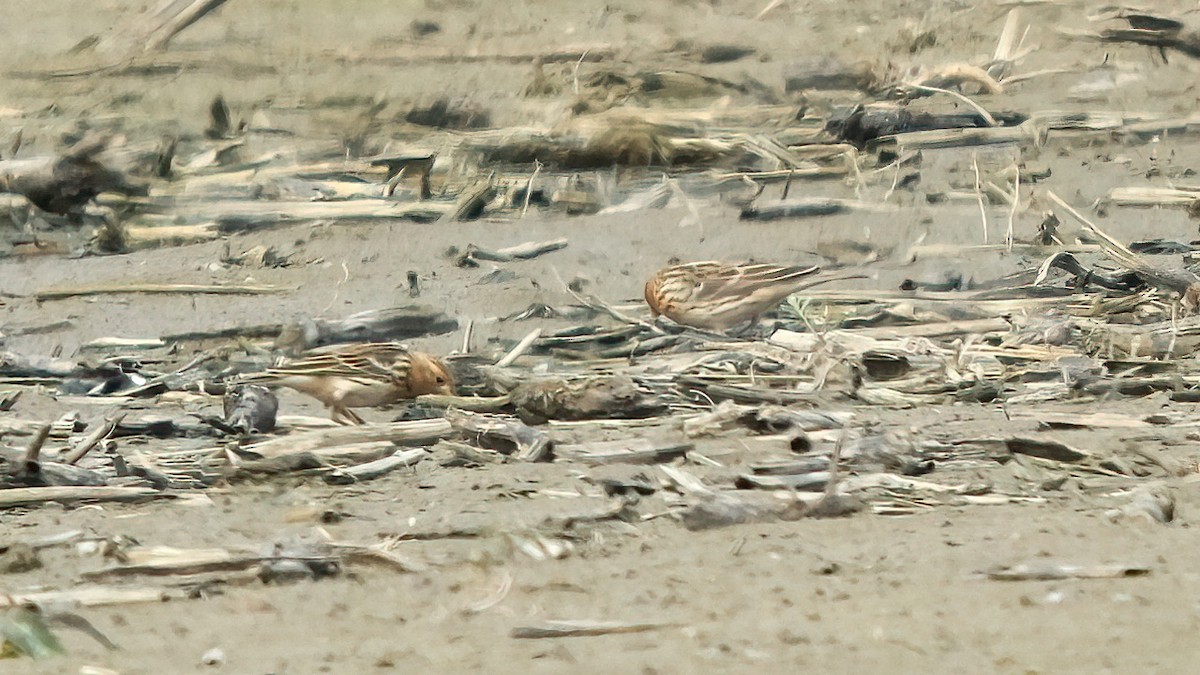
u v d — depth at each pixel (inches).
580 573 335.3
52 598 319.9
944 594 316.8
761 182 815.1
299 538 354.0
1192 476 416.8
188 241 763.4
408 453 441.7
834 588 321.7
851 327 603.2
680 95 978.7
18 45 1146.0
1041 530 365.4
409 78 1032.2
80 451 448.8
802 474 414.9
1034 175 818.2
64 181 789.2
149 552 347.3
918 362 538.3
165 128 941.2
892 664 275.3
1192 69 1007.6
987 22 1131.9
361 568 340.2
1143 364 542.0
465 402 500.1
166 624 306.0
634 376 527.8
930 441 442.6
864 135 869.8
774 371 541.3
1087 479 414.6
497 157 848.3
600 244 734.5
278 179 832.9
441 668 277.3
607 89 974.4
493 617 306.7
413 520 380.2
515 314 642.8
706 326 598.9
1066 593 316.5
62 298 687.7
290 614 311.4
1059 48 1060.5
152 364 595.5
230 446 455.2
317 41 1138.0
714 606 310.5
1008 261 689.6
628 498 394.3
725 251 719.7
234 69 1066.7
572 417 493.0
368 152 878.4
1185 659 276.8
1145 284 649.0
